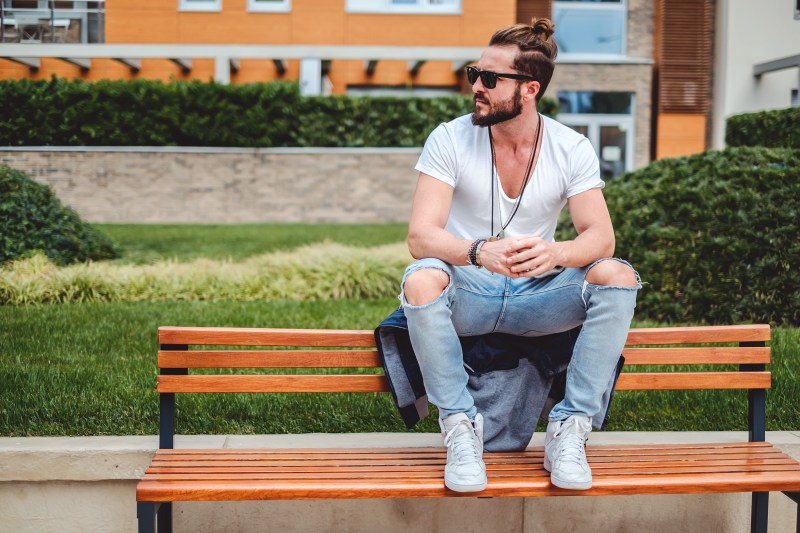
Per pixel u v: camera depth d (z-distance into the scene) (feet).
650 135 60.44
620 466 8.23
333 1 57.41
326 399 12.01
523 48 8.38
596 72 58.80
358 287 23.41
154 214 48.08
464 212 8.96
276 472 7.84
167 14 56.29
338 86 58.80
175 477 7.63
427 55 48.01
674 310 17.80
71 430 10.41
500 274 8.20
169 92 48.34
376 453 8.57
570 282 8.33
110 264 25.76
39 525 9.19
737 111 55.98
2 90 47.52
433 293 7.85
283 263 24.64
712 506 9.80
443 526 9.61
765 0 54.75
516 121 8.61
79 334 15.99
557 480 7.66
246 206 48.47
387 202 49.01
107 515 9.23
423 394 8.66
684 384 9.00
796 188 17.57
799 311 16.94
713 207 18.04
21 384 12.18
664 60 58.49
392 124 49.88
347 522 9.55
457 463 7.68
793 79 55.62
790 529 9.97
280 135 49.34
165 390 8.48
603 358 8.05
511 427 8.98
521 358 8.98
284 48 47.80
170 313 18.72
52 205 26.78
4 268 23.02
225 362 8.50
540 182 8.76
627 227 19.26
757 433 9.22
